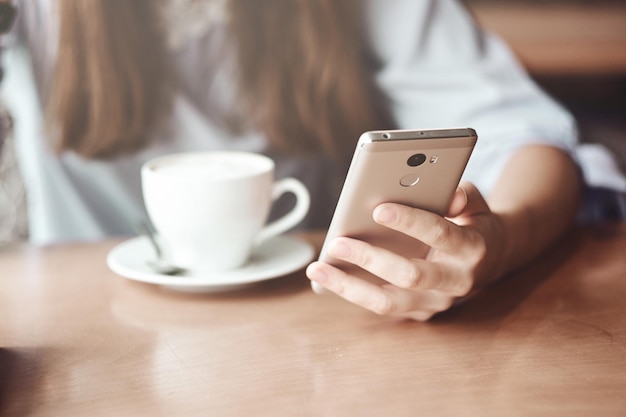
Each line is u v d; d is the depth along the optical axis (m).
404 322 0.62
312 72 1.20
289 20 1.18
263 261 0.74
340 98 1.21
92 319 0.63
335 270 0.60
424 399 0.49
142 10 1.14
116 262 0.73
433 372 0.53
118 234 1.17
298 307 0.65
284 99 1.20
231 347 0.57
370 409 0.47
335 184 1.24
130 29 1.13
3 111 1.16
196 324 0.62
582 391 0.50
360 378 0.52
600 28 1.72
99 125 1.12
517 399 0.49
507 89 1.15
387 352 0.56
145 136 1.16
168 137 1.17
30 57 1.17
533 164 0.88
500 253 0.66
